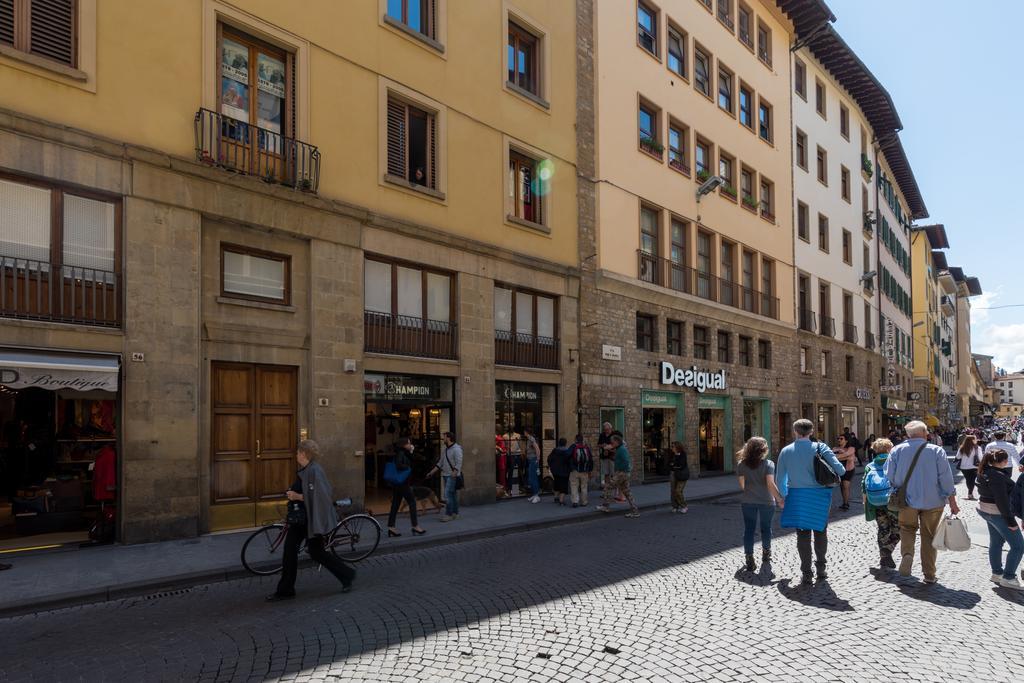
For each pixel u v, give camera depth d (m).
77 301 9.58
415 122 14.80
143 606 7.16
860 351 36.16
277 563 8.71
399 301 14.05
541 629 6.03
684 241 23.20
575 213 18.58
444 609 6.74
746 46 27.05
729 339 25.05
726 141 25.38
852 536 10.97
